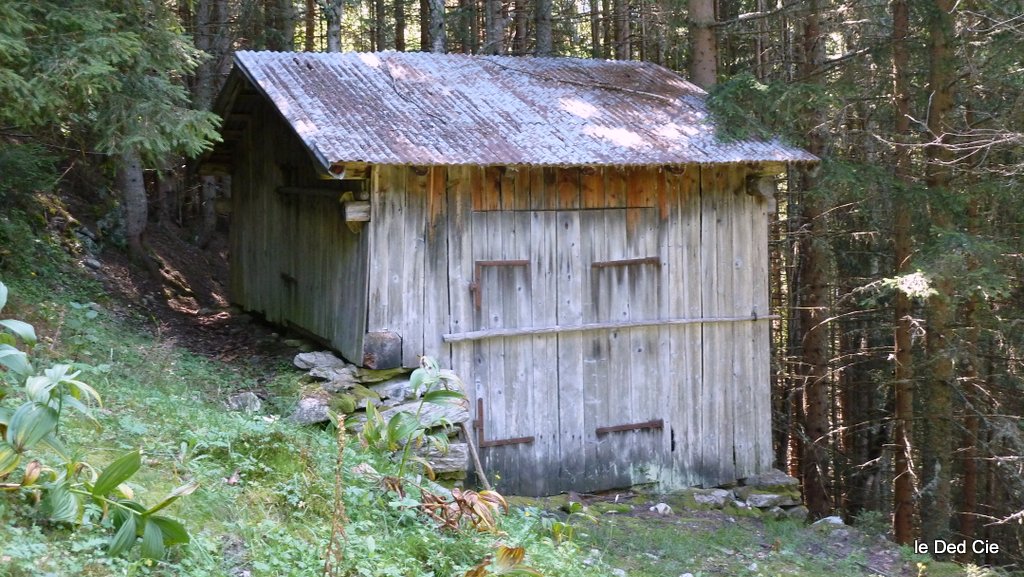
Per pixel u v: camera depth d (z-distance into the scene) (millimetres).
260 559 4684
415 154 8219
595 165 8781
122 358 8312
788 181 16438
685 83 11977
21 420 4121
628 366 9828
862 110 15398
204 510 4965
